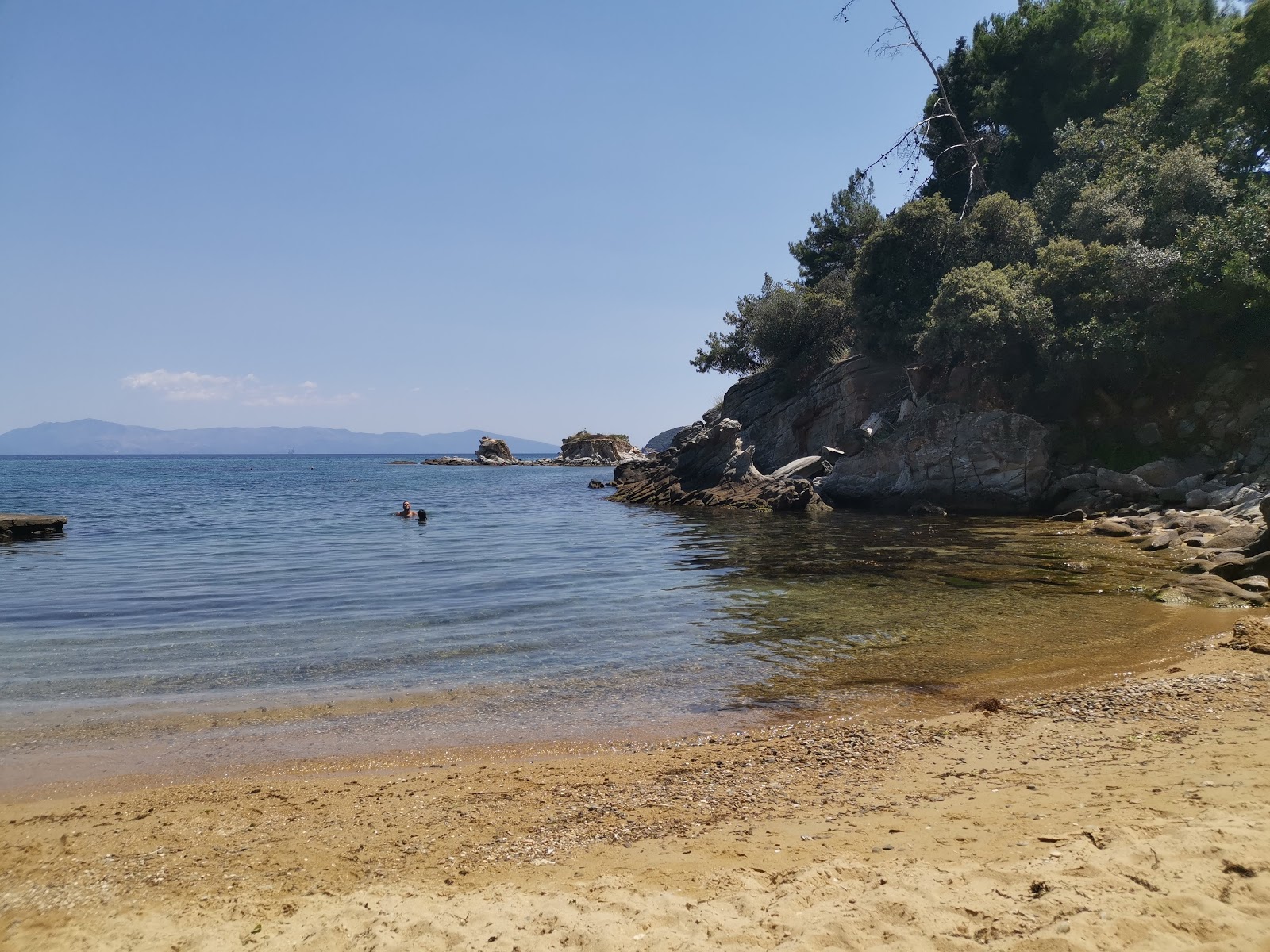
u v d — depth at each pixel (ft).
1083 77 158.81
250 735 30.48
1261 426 95.14
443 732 30.78
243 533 112.68
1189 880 14.14
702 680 37.29
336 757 28.30
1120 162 130.72
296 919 16.60
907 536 92.27
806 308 176.04
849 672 37.91
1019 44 162.30
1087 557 69.41
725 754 27.71
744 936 14.23
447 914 16.15
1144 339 104.12
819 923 14.20
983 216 139.95
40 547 96.22
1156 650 39.04
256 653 43.09
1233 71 123.34
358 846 20.98
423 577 70.28
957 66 178.40
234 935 16.10
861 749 27.27
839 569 69.00
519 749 28.96
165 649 44.04
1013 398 120.88
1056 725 28.04
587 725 31.45
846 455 147.64
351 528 118.93
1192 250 104.12
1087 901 13.83
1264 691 29.60
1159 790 20.33
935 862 17.26
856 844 19.13
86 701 34.71
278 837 21.71
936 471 117.70
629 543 94.84
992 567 66.28
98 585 67.26
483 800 24.14
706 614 52.31
